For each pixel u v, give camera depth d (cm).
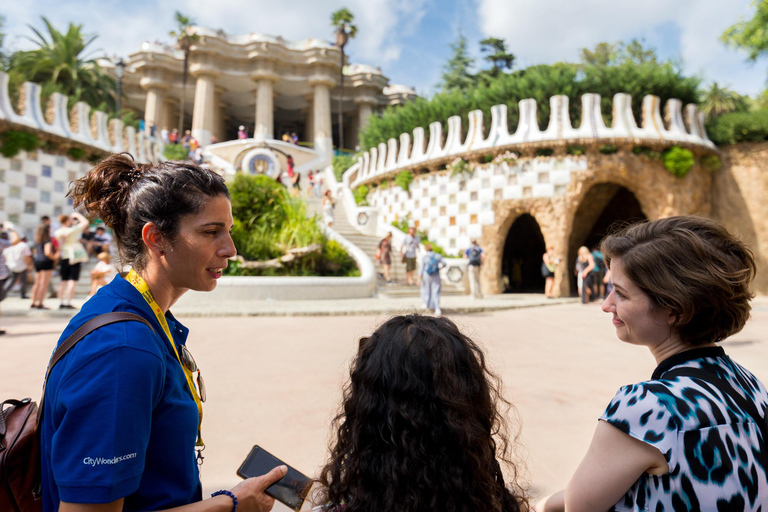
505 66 3950
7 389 431
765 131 1711
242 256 1455
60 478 99
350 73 4862
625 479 107
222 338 732
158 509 114
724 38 1630
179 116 5022
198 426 136
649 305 121
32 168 1608
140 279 129
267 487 134
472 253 1489
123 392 103
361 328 832
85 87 3136
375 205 2347
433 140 2042
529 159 1744
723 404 106
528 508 140
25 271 1175
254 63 4441
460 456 110
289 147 3912
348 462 116
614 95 1802
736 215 1759
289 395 435
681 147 1678
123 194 131
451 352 117
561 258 1677
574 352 643
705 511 100
